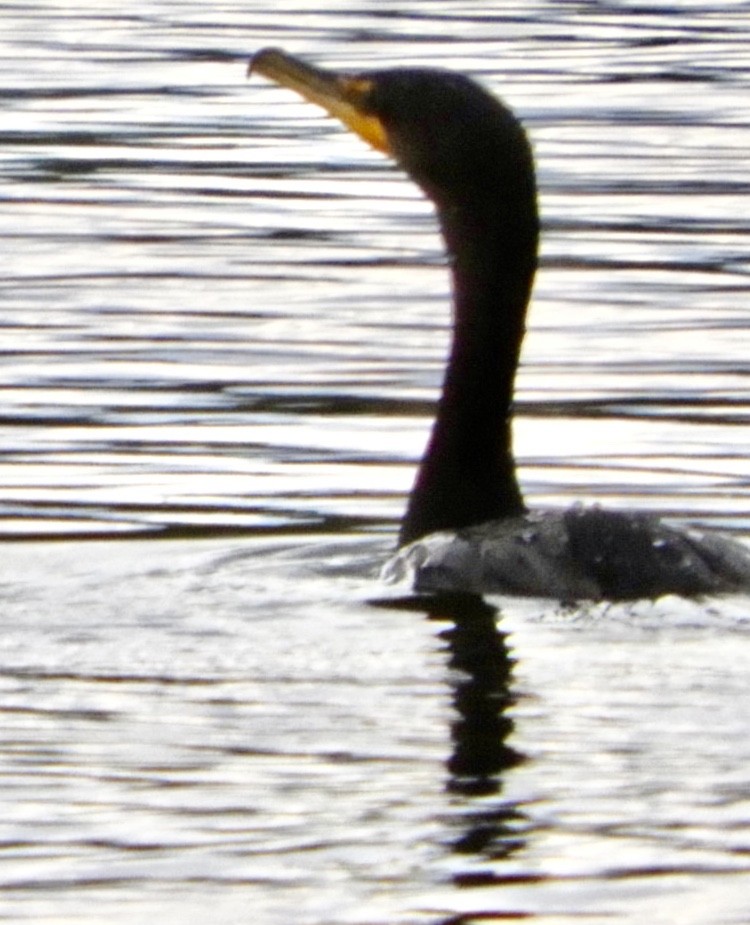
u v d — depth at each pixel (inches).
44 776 323.9
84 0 1337.4
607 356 652.1
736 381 624.7
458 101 465.7
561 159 926.4
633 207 844.6
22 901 285.0
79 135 971.9
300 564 444.8
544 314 701.3
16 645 382.3
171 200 856.3
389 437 573.9
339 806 313.4
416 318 695.7
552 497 520.4
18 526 490.9
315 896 286.5
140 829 306.7
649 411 596.1
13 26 1244.5
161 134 976.3
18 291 723.4
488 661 370.0
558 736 336.5
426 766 326.0
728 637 381.1
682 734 335.3
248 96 1062.4
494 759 324.8
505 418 457.4
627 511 421.7
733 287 731.4
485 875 290.2
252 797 315.6
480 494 454.3
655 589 398.9
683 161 923.4
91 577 435.2
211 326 684.7
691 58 1155.9
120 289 727.7
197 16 1272.1
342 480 535.2
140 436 573.0
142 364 643.5
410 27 1231.5
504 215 459.8
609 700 350.3
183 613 402.9
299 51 1146.0
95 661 373.4
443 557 415.2
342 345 666.8
